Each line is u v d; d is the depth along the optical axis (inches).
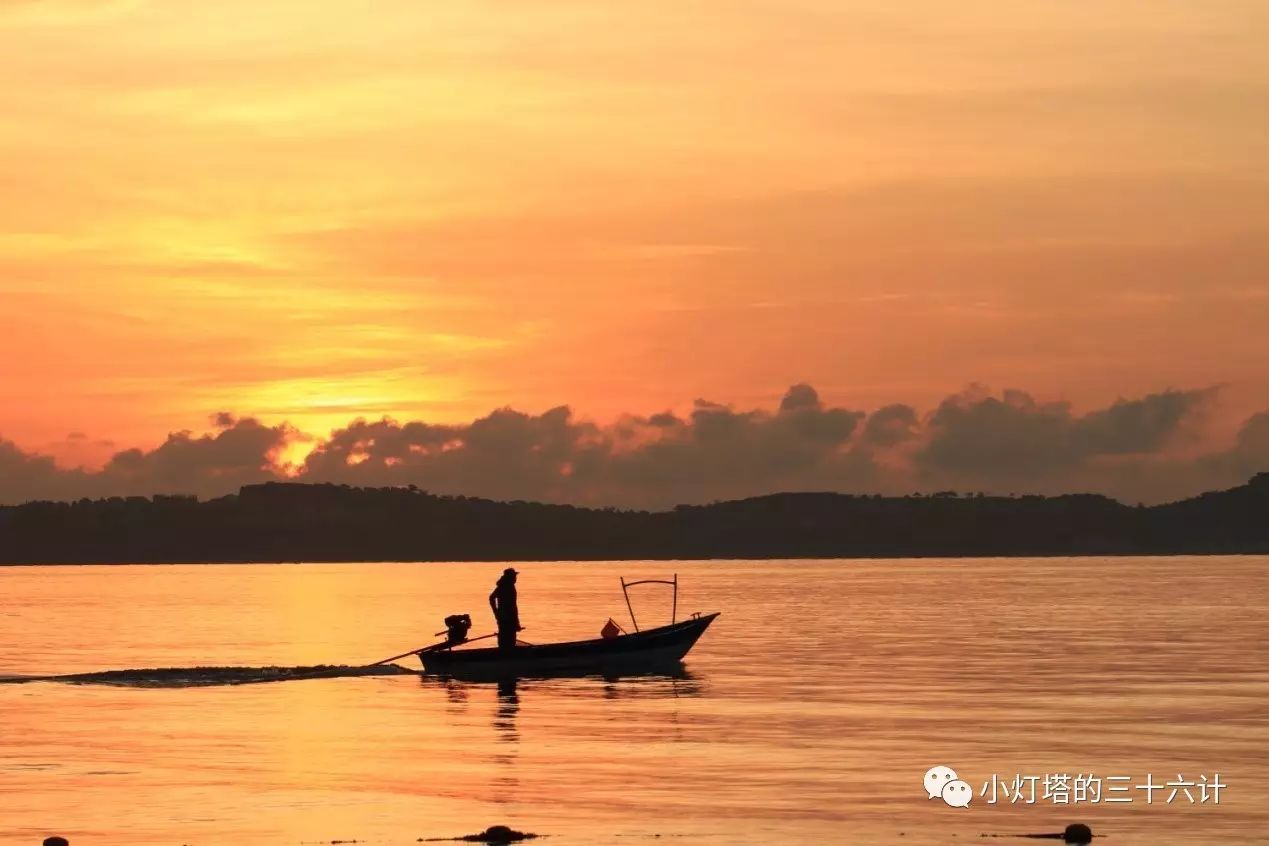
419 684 1642.5
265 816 821.2
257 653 2278.5
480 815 821.9
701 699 1439.5
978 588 5762.8
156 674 1721.2
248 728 1222.3
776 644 2326.5
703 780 933.8
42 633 2906.0
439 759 1031.6
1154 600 4328.3
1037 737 1125.7
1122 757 1019.3
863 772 962.1
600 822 802.2
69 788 914.7
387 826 792.3
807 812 828.6
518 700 1444.4
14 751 1083.9
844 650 2172.7
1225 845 743.1
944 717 1263.5
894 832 776.3
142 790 905.5
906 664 1882.4
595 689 1565.0
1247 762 994.1
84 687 1612.9
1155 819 807.1
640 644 1830.7
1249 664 1849.2
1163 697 1424.7
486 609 4151.1
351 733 1185.4
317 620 3496.6
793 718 1261.1
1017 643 2327.8
